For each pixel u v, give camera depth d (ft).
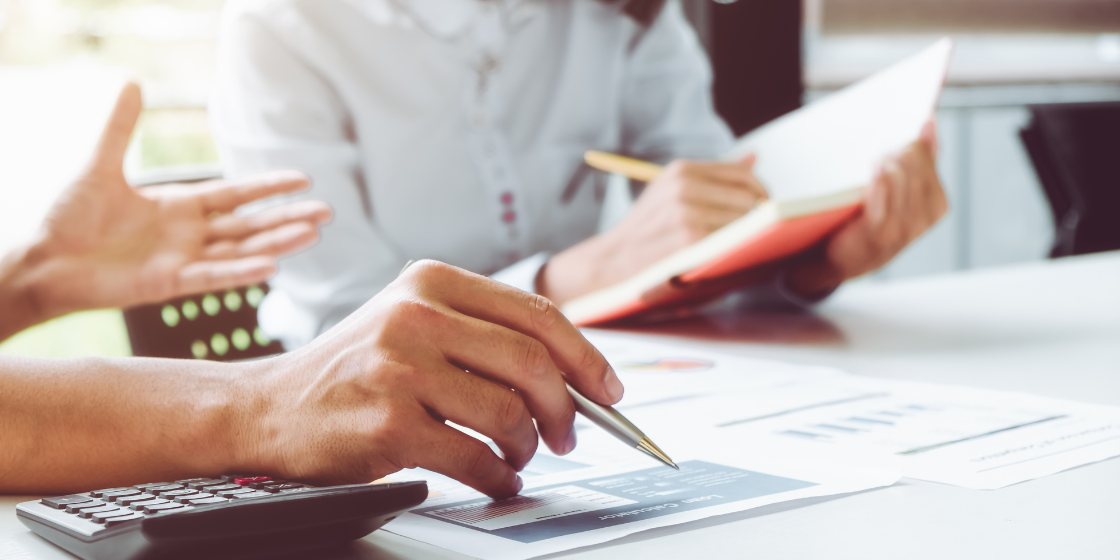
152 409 1.28
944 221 10.67
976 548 0.92
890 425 1.49
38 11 7.67
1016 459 1.25
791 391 1.82
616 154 4.41
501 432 1.16
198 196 2.77
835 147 3.03
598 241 3.07
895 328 2.61
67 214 2.56
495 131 3.84
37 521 1.05
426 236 3.78
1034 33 10.34
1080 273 3.58
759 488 1.17
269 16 3.45
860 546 0.95
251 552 0.96
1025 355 2.11
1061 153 6.62
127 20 7.94
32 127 7.10
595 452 1.44
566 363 1.20
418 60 3.64
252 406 1.25
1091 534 0.95
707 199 2.95
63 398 1.30
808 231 2.49
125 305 2.57
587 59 4.06
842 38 9.26
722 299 3.23
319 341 1.29
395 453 1.15
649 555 0.94
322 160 3.42
